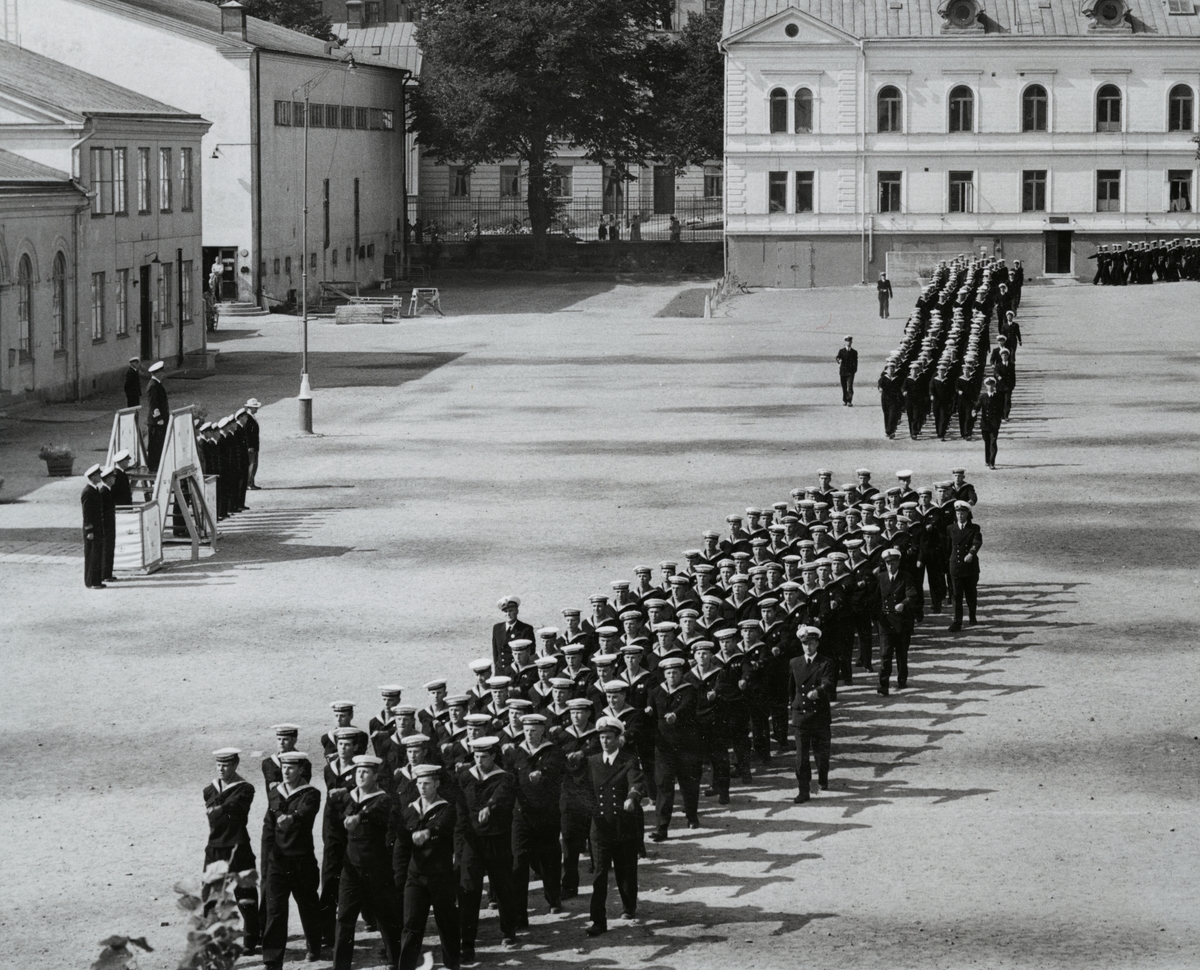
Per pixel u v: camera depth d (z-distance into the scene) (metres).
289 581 32.06
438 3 113.88
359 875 16.58
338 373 65.00
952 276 76.38
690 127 118.81
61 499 40.47
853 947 16.47
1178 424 50.12
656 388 59.41
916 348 52.78
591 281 108.88
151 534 32.97
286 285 89.88
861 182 99.69
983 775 21.62
